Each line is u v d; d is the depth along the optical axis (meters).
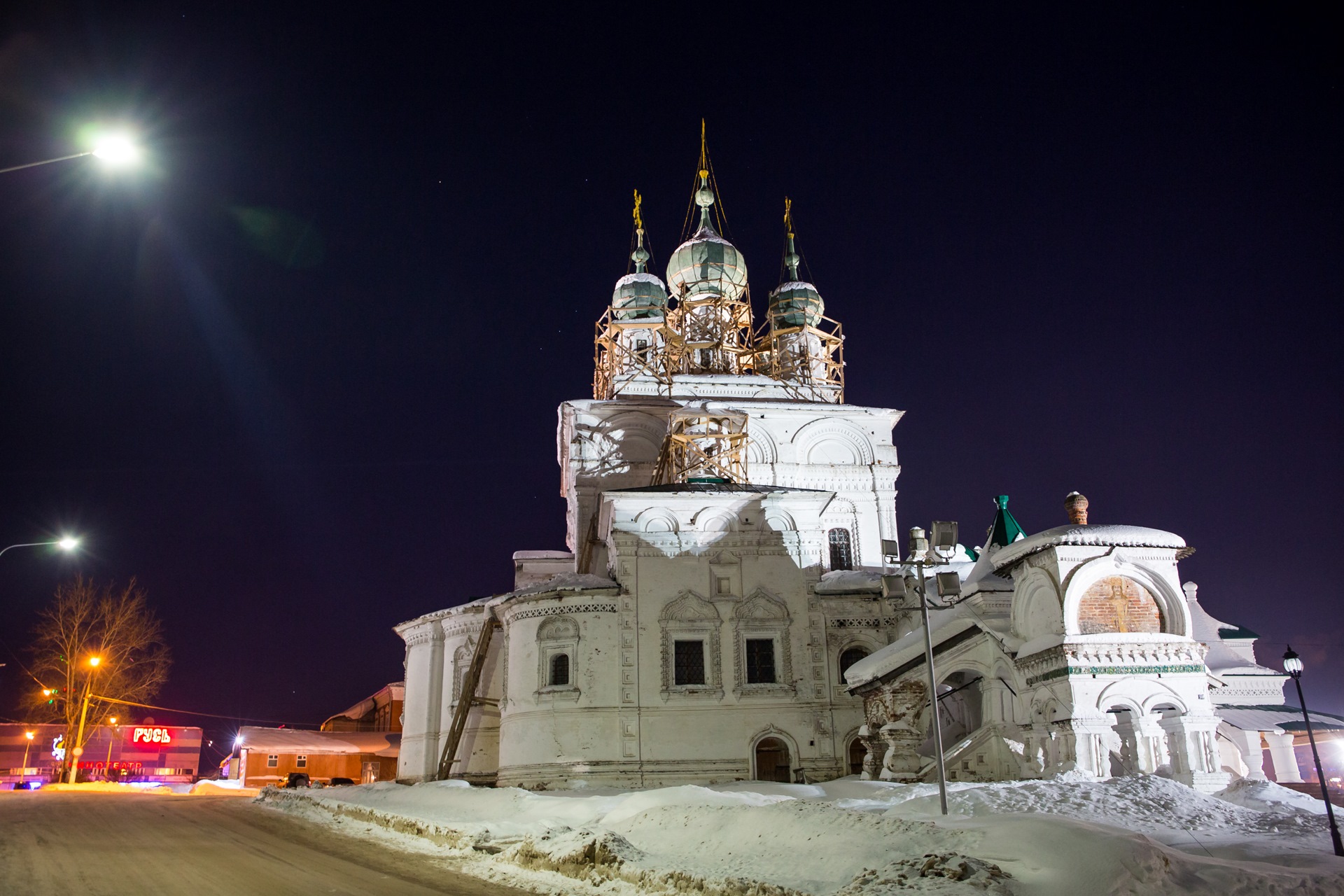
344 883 17.27
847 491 52.56
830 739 41.34
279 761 65.88
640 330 61.97
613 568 44.34
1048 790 22.56
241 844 22.91
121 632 56.84
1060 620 29.64
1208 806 21.42
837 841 16.33
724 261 62.28
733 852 17.17
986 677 34.09
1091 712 28.30
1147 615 29.88
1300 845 18.14
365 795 32.97
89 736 58.44
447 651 49.91
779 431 53.06
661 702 40.88
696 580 42.62
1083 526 30.39
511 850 20.25
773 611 42.56
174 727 94.00
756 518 43.78
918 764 33.62
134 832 24.78
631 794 24.31
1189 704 28.75
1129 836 14.70
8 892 15.19
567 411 53.19
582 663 41.25
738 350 59.66
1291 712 39.75
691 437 47.25
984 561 40.31
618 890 16.50
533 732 41.03
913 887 13.48
